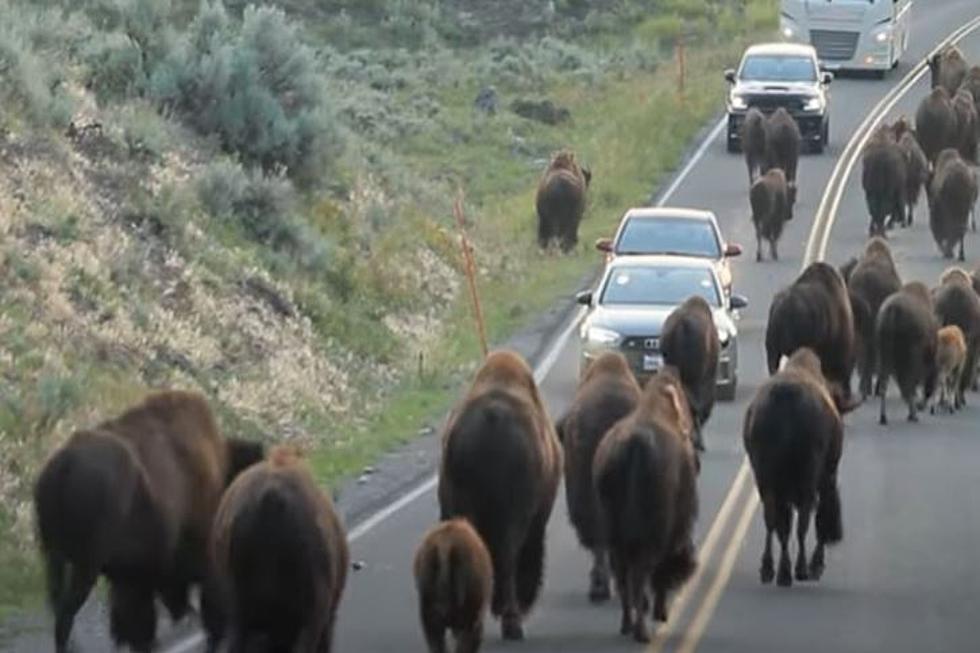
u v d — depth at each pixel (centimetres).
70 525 4162
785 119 12231
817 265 7362
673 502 4662
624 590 4706
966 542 5844
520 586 4712
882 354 7619
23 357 6625
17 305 7000
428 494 6391
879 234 11125
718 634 4812
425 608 4153
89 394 6531
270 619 3794
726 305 8075
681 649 4653
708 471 6675
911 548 5766
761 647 4700
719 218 11712
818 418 5231
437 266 10162
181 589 4428
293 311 8419
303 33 16450
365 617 4953
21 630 4775
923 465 6906
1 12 9469
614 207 12281
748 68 14012
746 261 10619
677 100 15250
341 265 9300
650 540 4628
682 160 13662
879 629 4897
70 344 6956
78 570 4188
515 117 14712
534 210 12012
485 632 4766
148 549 4284
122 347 7181
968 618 5016
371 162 11512
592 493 4981
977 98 14225
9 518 5619
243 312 8119
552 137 14475
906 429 7562
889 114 15125
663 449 4628
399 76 15450
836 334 7306
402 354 8725
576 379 8194
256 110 9850
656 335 7731
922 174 11744
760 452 5253
